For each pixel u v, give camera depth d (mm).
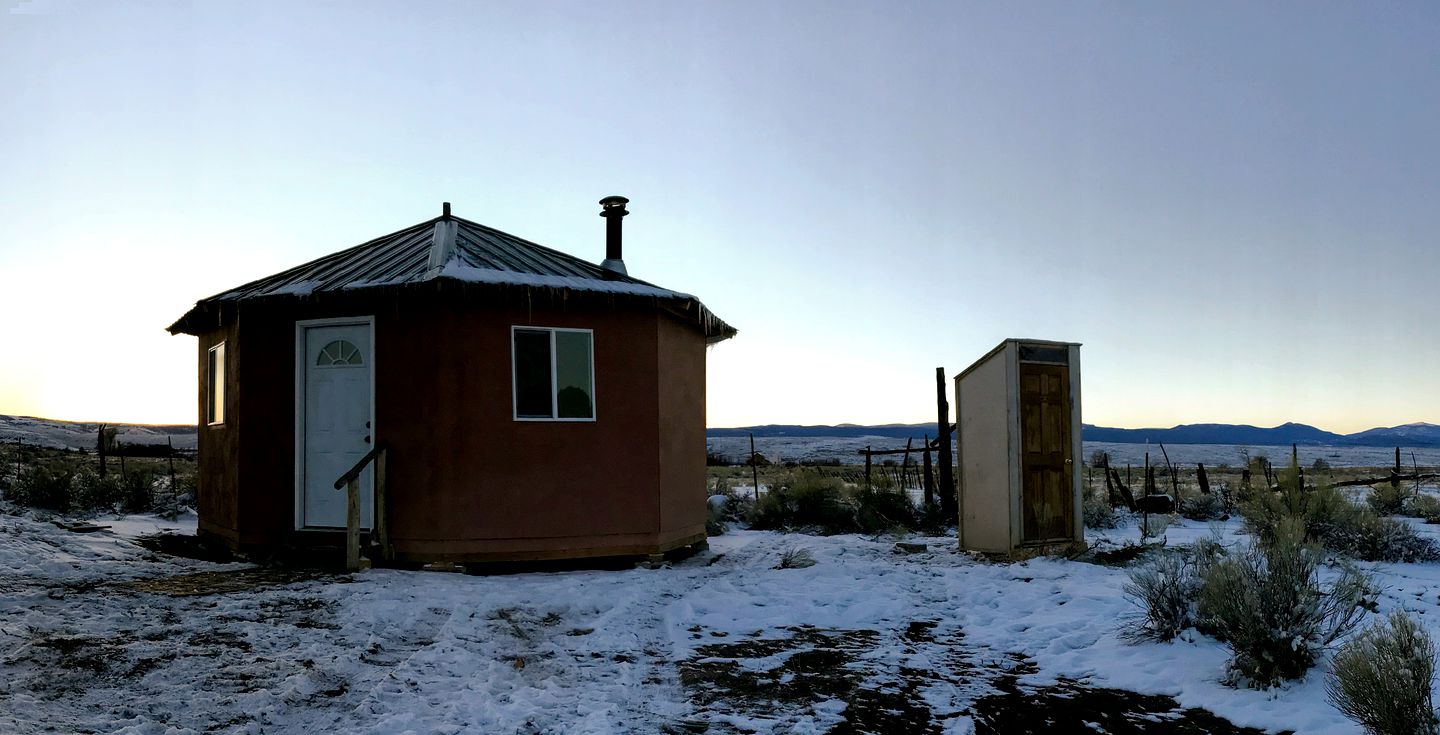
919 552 11562
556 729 4715
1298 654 5418
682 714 5094
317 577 8641
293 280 10766
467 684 5461
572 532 10062
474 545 9594
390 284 9523
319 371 10266
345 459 10094
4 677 4957
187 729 4422
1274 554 6109
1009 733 4797
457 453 9609
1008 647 6766
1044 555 10391
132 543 10805
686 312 11211
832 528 15125
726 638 7082
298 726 4609
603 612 7902
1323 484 12414
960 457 11414
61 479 15141
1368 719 4305
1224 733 4766
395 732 4559
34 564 8492
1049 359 10867
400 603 7457
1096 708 5223
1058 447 10812
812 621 7699
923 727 4891
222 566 9477
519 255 11273
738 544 13133
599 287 10250
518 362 10008
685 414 11672
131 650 5676
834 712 5148
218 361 11477
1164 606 6680
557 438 10086
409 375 9742
